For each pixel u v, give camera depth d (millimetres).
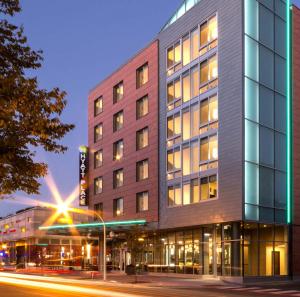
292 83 49719
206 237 49312
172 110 54062
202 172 48406
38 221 91562
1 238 108625
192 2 55438
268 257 45875
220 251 46844
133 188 60438
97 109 72438
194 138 50125
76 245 95188
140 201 59188
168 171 53812
